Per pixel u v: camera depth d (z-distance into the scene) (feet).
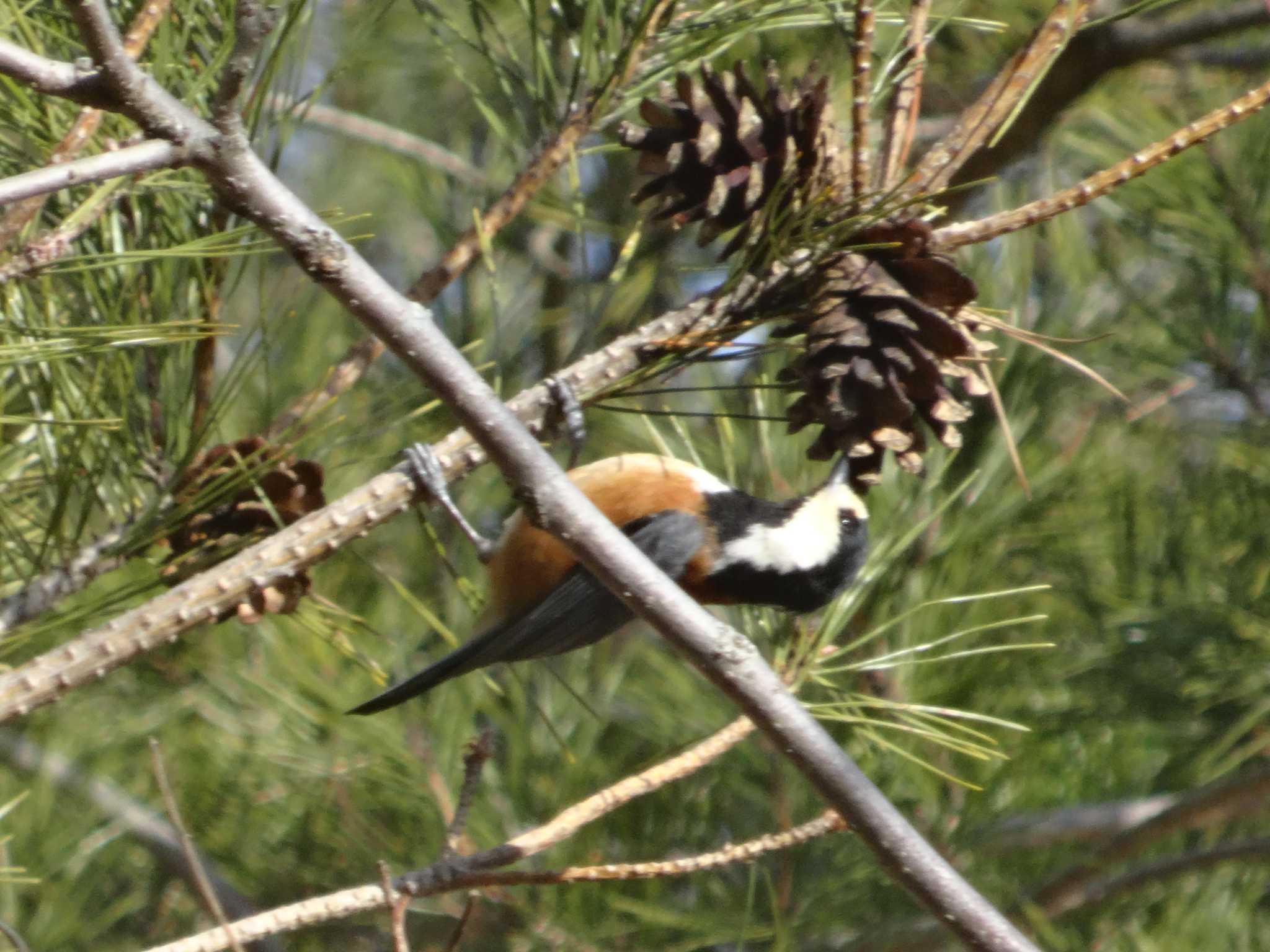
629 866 16.26
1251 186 29.96
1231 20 32.45
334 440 22.31
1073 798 28.89
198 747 28.78
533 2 20.30
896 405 17.58
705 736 26.21
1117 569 28.89
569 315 30.73
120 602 18.30
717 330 18.30
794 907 26.37
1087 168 34.83
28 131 16.75
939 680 25.43
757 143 17.98
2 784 28.53
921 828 27.07
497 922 26.68
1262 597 28.55
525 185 20.29
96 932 28.19
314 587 27.50
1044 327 28.37
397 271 42.29
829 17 19.60
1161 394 31.04
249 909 26.86
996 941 15.58
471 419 15.57
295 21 16.67
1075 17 17.54
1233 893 28.78
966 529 25.62
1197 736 29.50
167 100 13.82
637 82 20.26
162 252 15.42
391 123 38.63
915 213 18.15
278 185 14.67
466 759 16.67
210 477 18.80
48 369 17.72
